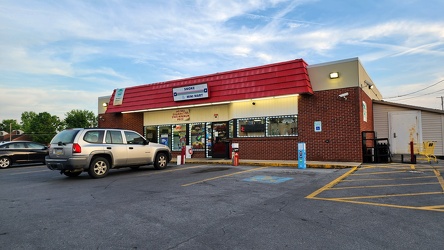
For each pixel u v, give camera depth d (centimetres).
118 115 2233
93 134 1084
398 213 559
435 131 1656
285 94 1477
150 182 949
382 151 1404
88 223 522
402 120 1741
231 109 1728
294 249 401
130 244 424
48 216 568
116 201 687
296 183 891
